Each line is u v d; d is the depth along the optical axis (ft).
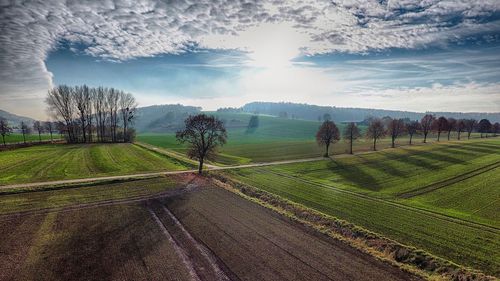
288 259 68.74
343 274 62.34
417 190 152.76
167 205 112.47
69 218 96.07
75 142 370.53
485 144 360.28
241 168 220.43
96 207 108.99
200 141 196.03
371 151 321.73
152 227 88.63
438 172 199.52
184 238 80.33
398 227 95.86
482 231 93.30
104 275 61.05
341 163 243.81
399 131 361.30
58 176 163.73
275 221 94.63
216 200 120.26
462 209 119.14
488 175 186.70
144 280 59.52
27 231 84.28
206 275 61.57
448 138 468.75
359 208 117.80
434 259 71.67
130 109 419.33
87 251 71.92
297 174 198.70
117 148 307.58
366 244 81.66
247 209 107.65
